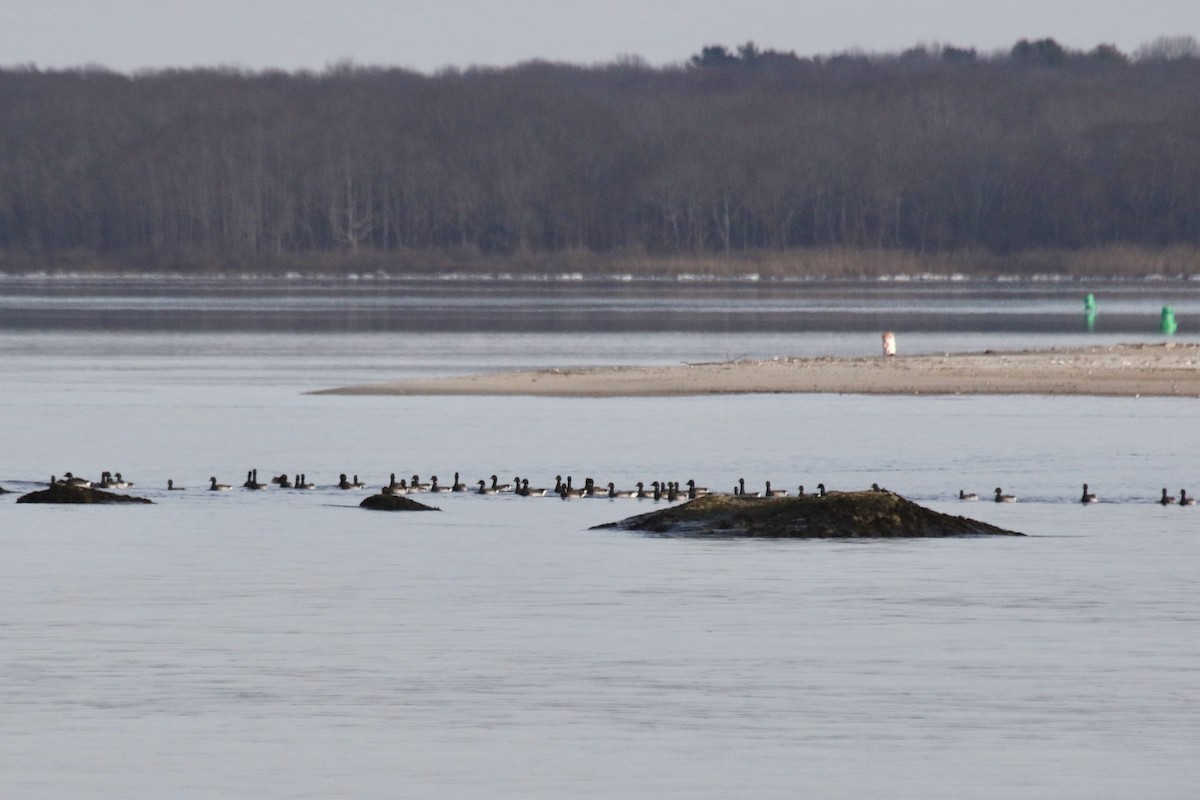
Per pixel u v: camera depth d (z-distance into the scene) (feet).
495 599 306.14
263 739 214.28
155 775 199.52
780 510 390.63
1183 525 413.39
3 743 211.82
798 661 256.11
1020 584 320.91
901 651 262.67
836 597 307.37
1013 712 226.58
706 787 195.42
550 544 375.04
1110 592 313.32
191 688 239.30
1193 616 290.35
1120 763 204.03
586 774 200.34
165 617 289.74
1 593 312.29
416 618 288.92
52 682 242.37
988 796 192.34
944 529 386.32
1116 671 249.75
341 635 274.77
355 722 222.28
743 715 225.56
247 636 273.54
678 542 376.68
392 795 193.06
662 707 229.86
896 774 199.93
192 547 372.79
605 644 268.00
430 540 384.47
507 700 233.14
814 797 191.93
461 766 203.51
